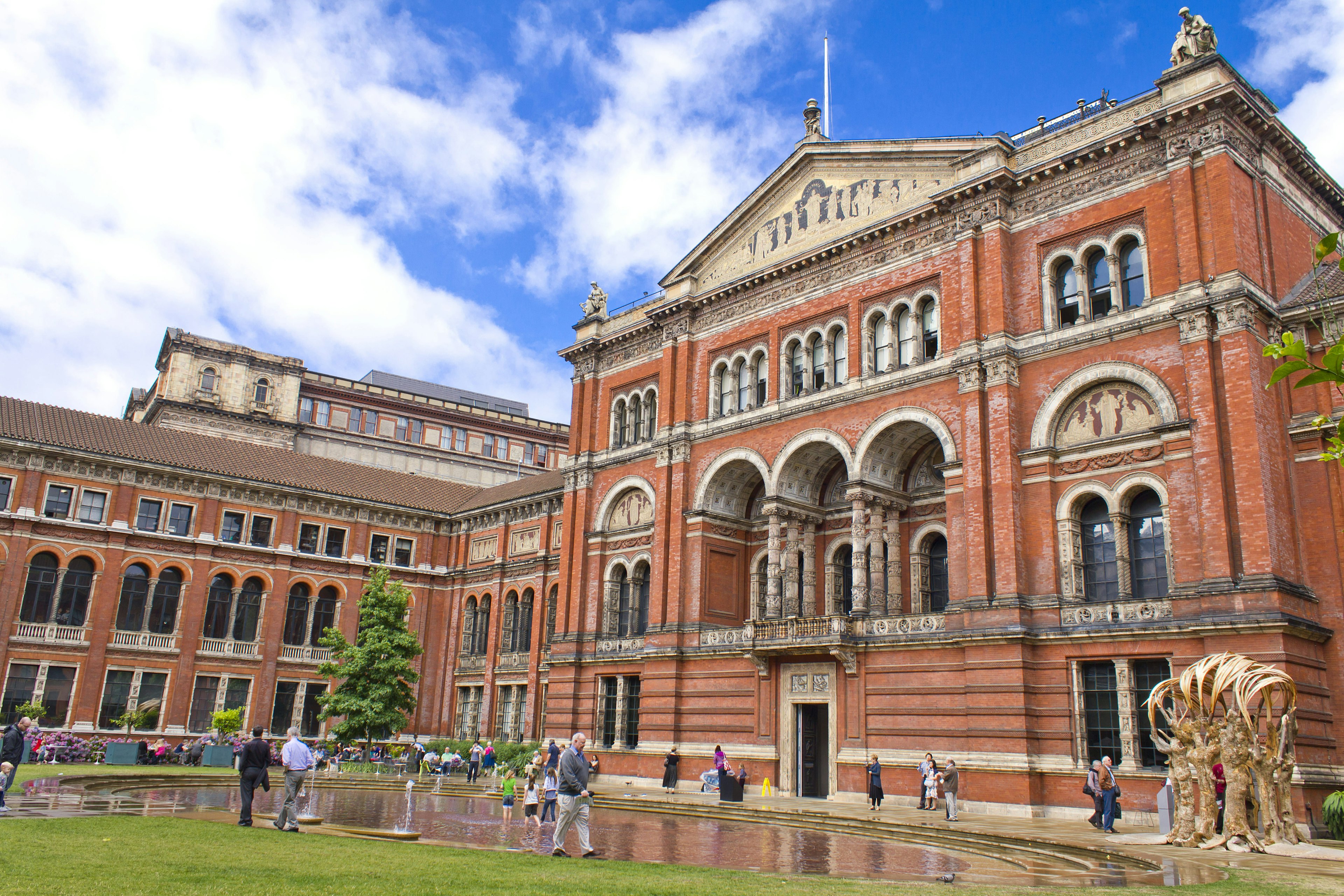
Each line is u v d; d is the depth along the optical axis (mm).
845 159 39375
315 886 11258
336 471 62188
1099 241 31500
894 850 21641
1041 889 13555
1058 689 29250
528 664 54125
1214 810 20688
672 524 43062
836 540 40469
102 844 14492
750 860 18828
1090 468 30500
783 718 36875
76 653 49812
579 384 50312
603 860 15984
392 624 49719
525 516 57875
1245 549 26281
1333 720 26406
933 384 34562
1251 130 30281
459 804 31438
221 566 54781
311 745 54938
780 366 40562
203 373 72375
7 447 49156
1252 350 27438
